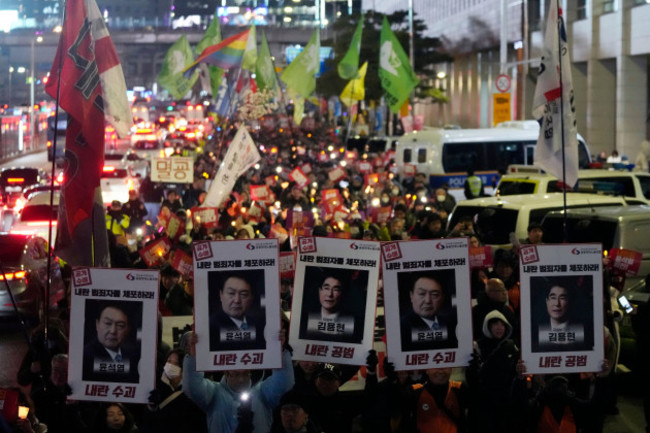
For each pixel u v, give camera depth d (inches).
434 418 315.0
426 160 1330.0
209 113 2421.3
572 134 434.0
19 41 4352.9
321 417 313.7
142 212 892.0
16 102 4436.5
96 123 369.4
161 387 335.3
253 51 1386.6
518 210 636.7
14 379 514.0
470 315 308.2
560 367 315.3
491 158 1333.7
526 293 314.2
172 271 486.9
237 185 1099.9
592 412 340.2
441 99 2664.9
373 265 310.7
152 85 6309.1
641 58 1836.9
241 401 301.9
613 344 382.3
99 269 297.6
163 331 445.4
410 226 778.8
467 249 307.1
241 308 299.3
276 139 1942.7
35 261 660.7
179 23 6254.9
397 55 1254.3
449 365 309.0
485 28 2701.8
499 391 316.8
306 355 311.6
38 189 1092.5
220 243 298.8
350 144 1865.2
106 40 394.3
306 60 1362.0
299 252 311.1
